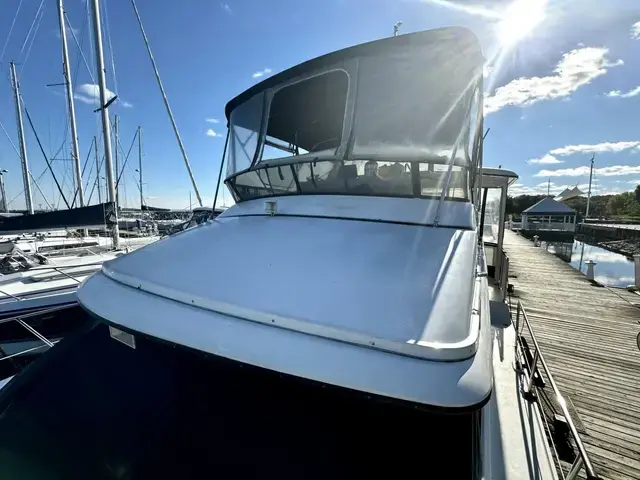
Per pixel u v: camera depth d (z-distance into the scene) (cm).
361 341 104
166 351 140
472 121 201
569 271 1307
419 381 94
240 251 165
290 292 128
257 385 122
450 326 106
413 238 163
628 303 906
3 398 163
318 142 262
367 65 202
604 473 342
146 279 150
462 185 197
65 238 795
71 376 160
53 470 144
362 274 135
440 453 102
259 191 249
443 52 191
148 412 137
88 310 148
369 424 108
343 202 201
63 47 820
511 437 276
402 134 199
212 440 123
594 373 532
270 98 238
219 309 126
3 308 418
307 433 113
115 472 134
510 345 465
